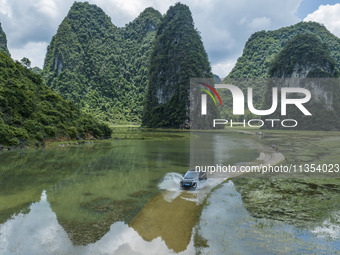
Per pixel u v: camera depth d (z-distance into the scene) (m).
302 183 18.19
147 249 8.41
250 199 14.18
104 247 8.53
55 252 8.18
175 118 146.00
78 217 11.27
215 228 10.13
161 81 171.00
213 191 15.84
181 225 10.45
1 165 24.73
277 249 8.37
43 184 17.28
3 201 13.44
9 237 9.23
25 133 43.22
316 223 10.70
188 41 161.62
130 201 13.67
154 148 43.62
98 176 20.16
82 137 61.09
